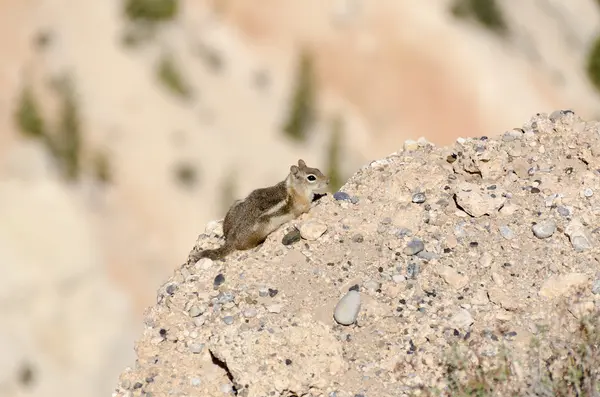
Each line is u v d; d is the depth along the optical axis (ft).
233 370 56.44
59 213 344.90
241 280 65.46
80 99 498.69
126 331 327.06
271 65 554.05
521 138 75.15
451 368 54.95
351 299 60.34
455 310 59.21
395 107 538.88
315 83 540.52
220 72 539.70
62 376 299.99
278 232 70.13
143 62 523.70
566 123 74.59
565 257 61.93
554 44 579.48
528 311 58.23
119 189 455.22
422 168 74.08
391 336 58.44
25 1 547.08
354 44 556.51
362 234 67.56
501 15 571.69
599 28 592.19
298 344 57.36
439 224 66.90
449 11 573.33
